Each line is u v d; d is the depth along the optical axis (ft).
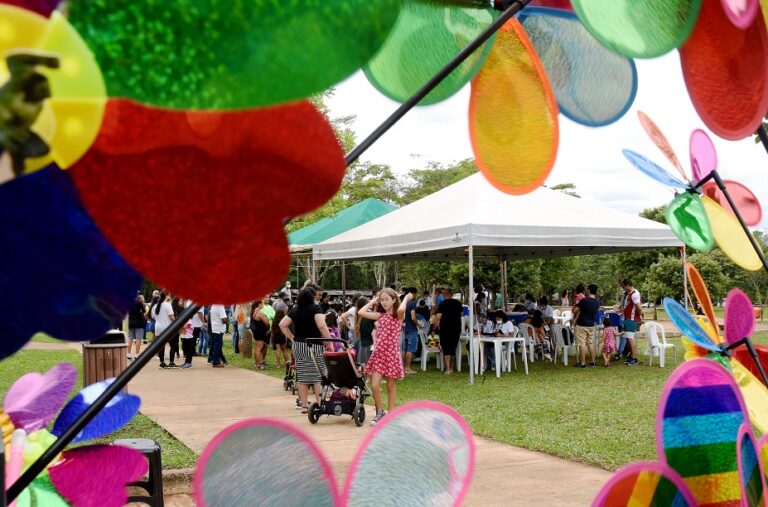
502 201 33.73
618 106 3.23
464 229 30.81
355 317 34.45
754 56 3.03
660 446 2.86
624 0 2.63
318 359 23.22
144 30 1.43
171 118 1.71
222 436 1.99
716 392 2.98
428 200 40.47
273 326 38.27
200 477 1.96
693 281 3.81
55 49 1.36
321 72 1.52
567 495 14.05
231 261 1.79
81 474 2.26
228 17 1.47
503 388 29.78
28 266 1.68
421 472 2.26
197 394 28.55
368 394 23.38
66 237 1.71
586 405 24.86
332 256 42.29
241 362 42.27
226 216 1.77
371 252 37.42
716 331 3.76
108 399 2.08
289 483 2.07
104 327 1.79
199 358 45.09
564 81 3.20
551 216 33.12
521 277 75.41
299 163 1.81
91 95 1.40
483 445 18.57
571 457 16.99
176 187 1.74
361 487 2.20
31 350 45.27
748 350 3.66
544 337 42.22
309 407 22.36
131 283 1.80
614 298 113.70
